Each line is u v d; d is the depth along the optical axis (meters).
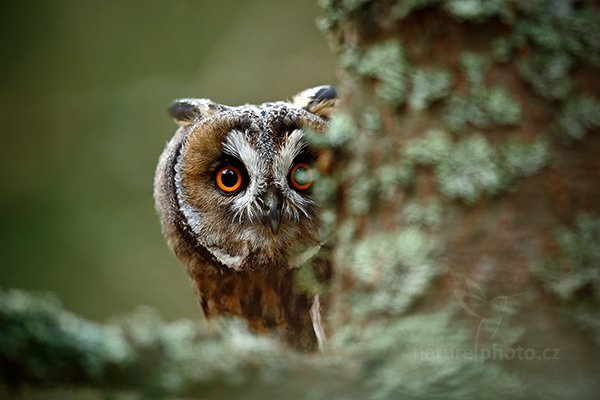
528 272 2.33
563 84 2.33
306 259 2.54
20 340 2.25
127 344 2.30
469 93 2.34
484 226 2.34
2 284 3.40
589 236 2.33
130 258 3.46
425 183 2.34
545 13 2.34
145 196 3.59
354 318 2.35
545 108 2.34
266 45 3.20
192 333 2.33
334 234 2.38
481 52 2.34
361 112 2.36
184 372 2.29
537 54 2.34
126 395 2.33
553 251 2.33
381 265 2.35
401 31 2.35
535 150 2.33
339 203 2.36
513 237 2.33
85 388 2.31
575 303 2.33
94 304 3.38
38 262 3.46
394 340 2.34
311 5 3.23
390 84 2.35
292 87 3.13
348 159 2.36
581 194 2.33
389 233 2.35
